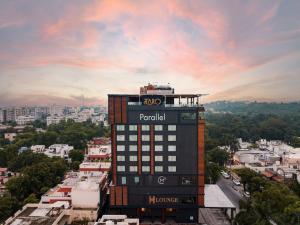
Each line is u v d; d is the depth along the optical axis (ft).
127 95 408.05
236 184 626.23
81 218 374.43
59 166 611.47
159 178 411.75
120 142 410.93
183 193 411.95
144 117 408.67
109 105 408.46
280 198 422.82
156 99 411.54
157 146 410.93
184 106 409.28
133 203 412.16
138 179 411.34
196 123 409.90
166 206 411.13
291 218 386.11
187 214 414.82
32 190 504.43
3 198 431.84
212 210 471.21
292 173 617.21
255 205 422.82
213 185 514.27
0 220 388.78
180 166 411.34
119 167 411.75
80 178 490.08
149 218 418.31
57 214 362.74
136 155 411.13
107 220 332.19
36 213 365.61
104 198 452.35
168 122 409.28
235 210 450.30
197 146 411.13
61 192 450.30
